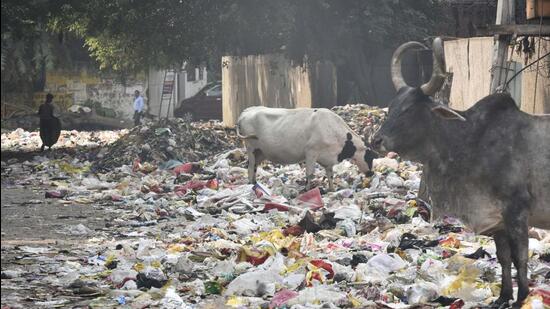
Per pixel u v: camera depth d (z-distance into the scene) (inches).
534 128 344.5
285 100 1472.7
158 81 2285.9
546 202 340.8
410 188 713.0
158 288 404.2
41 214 676.1
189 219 636.1
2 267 462.9
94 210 700.0
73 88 2158.0
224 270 434.3
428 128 354.6
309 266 414.9
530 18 719.1
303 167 893.8
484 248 460.8
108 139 1472.7
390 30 1305.4
